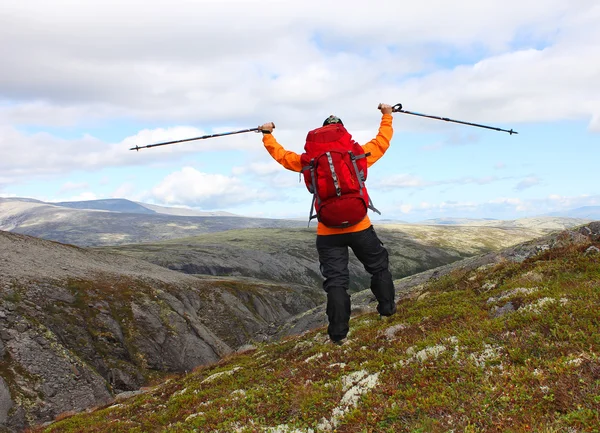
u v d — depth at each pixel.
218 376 17.38
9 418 40.22
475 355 7.51
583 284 10.77
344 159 4.99
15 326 51.78
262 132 5.86
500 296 13.20
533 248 26.61
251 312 104.19
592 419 4.43
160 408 14.83
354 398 7.52
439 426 5.44
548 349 6.75
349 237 5.39
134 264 105.50
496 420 5.13
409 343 9.92
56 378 47.69
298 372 10.63
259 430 7.67
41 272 70.06
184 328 76.19
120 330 66.00
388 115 5.72
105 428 13.96
